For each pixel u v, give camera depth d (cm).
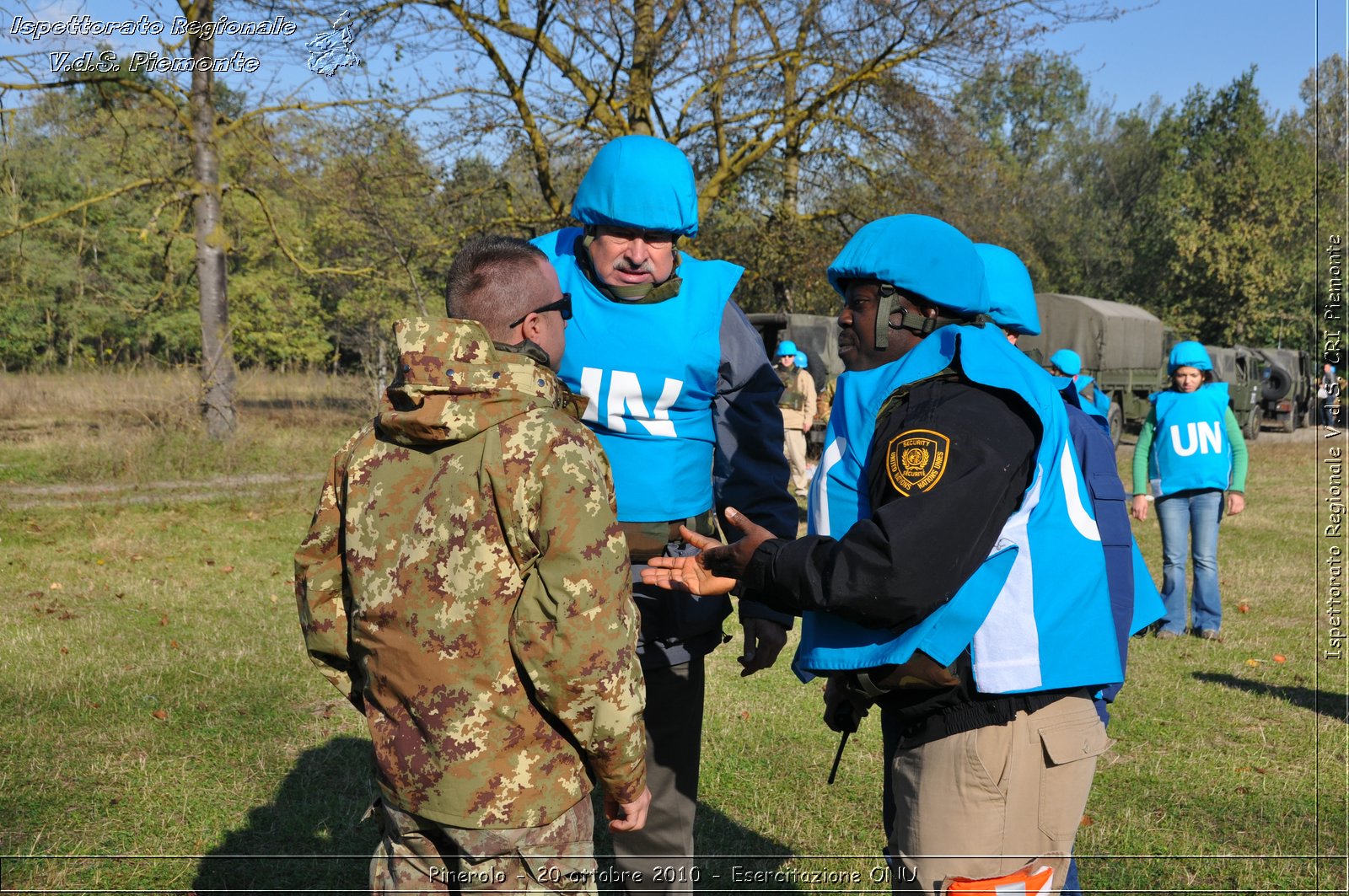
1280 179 3600
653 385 249
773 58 1572
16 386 1802
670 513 254
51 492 1154
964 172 1827
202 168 1583
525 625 172
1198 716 498
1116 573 235
